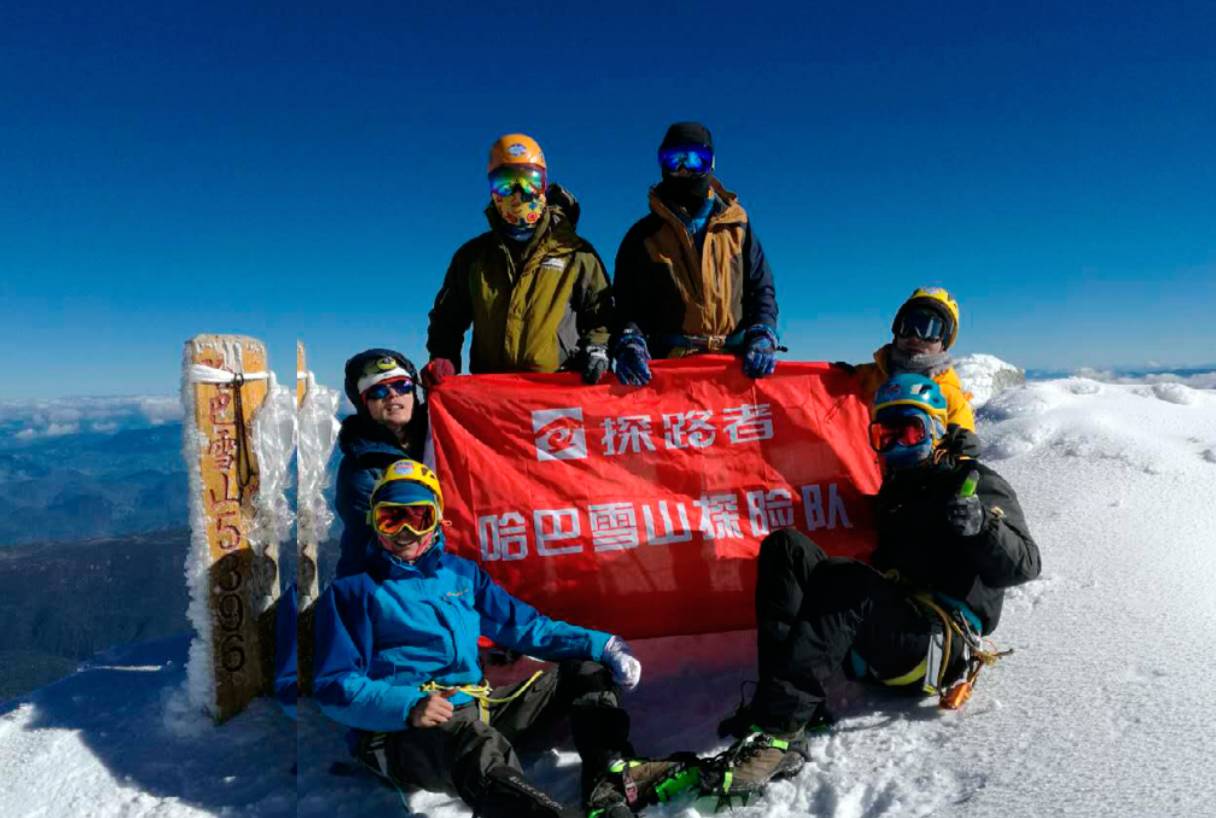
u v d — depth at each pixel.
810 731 3.22
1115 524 5.11
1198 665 3.12
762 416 4.68
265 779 3.71
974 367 10.12
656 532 4.51
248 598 4.20
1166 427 7.01
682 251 4.77
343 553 4.23
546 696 3.54
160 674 4.79
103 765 3.82
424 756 3.20
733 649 4.45
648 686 4.16
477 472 4.54
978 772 2.69
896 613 3.16
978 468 3.28
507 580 4.46
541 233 4.83
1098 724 2.81
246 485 4.20
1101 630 3.63
